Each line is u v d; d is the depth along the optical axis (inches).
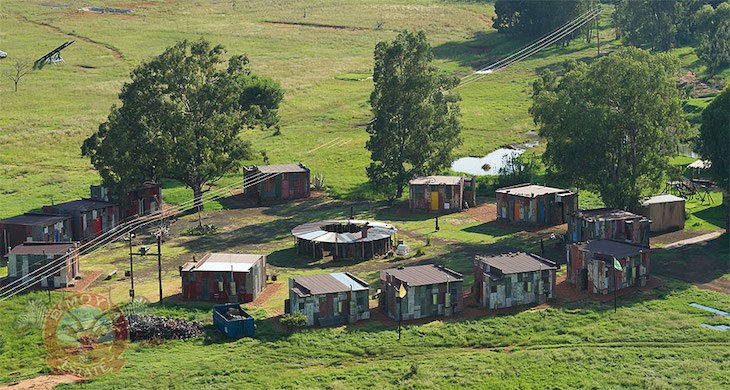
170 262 2810.0
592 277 2298.2
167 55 3641.7
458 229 3270.2
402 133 3964.1
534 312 2129.7
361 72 7662.4
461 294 2139.5
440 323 2055.9
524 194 3275.1
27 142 5029.5
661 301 2194.9
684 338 1916.8
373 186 4097.0
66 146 5014.8
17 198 3895.2
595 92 2960.1
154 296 2314.2
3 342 1962.4
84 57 7682.1
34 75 6953.7
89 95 6378.0
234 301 2240.4
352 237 2817.4
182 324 1989.4
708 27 6545.3
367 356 1846.7
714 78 6432.1
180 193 4062.5
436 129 3996.1
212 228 3348.9
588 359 1798.7
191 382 1664.6
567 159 3058.6
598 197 3668.8
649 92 2878.9
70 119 5639.8
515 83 7199.8
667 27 7421.3
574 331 1982.0
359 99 6619.1
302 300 2032.5
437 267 2252.7
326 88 7017.7
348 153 4968.0
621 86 2893.7
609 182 3024.1
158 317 2015.3
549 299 2234.3
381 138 3946.9
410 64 3914.9
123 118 3528.5
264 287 2411.4
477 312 2142.0
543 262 2265.0
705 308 2143.2
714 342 1893.5
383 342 1927.9
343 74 7559.1
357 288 2086.6
